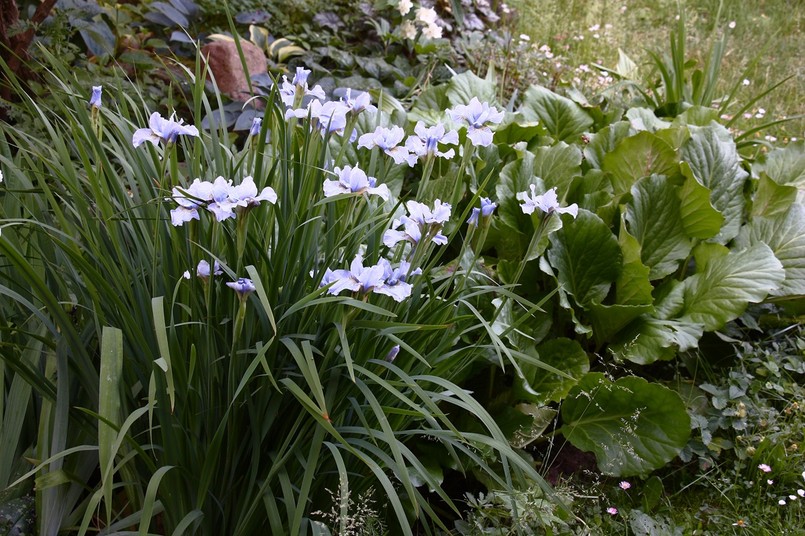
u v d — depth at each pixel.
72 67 3.47
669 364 3.15
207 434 1.76
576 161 3.19
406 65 5.01
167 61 4.14
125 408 1.74
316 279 1.81
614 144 3.50
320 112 1.92
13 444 1.89
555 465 2.77
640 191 3.13
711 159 3.37
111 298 1.66
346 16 5.24
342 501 1.61
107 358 1.51
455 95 3.83
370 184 1.71
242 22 4.61
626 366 3.11
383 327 1.68
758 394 3.04
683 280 3.30
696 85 4.68
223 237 1.84
